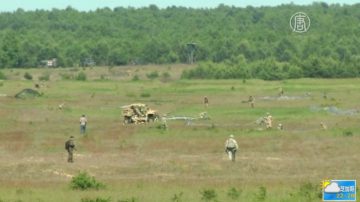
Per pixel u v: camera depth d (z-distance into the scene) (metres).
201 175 144.88
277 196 110.88
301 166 155.12
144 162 159.88
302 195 109.81
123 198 109.81
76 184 123.94
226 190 119.62
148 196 112.94
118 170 150.75
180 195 112.06
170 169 151.75
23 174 145.88
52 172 147.62
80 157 170.25
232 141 162.00
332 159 165.50
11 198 111.56
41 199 110.56
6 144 199.50
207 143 198.38
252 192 115.38
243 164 157.12
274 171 149.75
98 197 108.44
